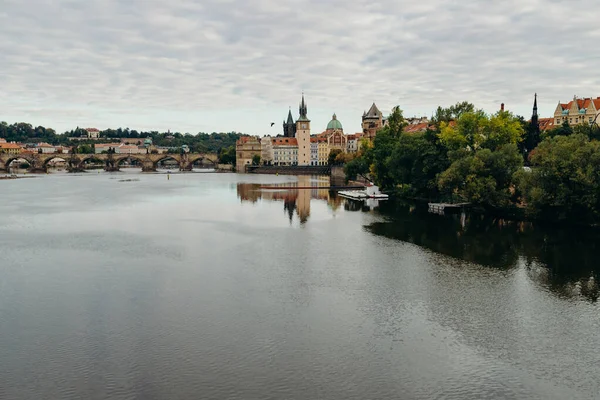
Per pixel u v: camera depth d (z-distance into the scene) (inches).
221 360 1711.4
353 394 1515.7
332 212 5236.2
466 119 5526.6
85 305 2222.0
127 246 3425.2
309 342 1852.9
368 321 2052.2
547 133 7121.1
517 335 1925.4
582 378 1617.9
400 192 6899.6
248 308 2192.4
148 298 2317.9
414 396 1510.8
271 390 1529.3
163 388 1535.4
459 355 1763.0
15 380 1578.5
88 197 6909.5
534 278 2637.8
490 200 4574.3
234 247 3393.2
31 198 6742.1
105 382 1566.2
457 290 2445.9
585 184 3671.3
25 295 2354.8
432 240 3619.6
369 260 3024.1
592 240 3545.8
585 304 2252.7
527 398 1508.4
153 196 7091.5
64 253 3206.2
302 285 2522.1
